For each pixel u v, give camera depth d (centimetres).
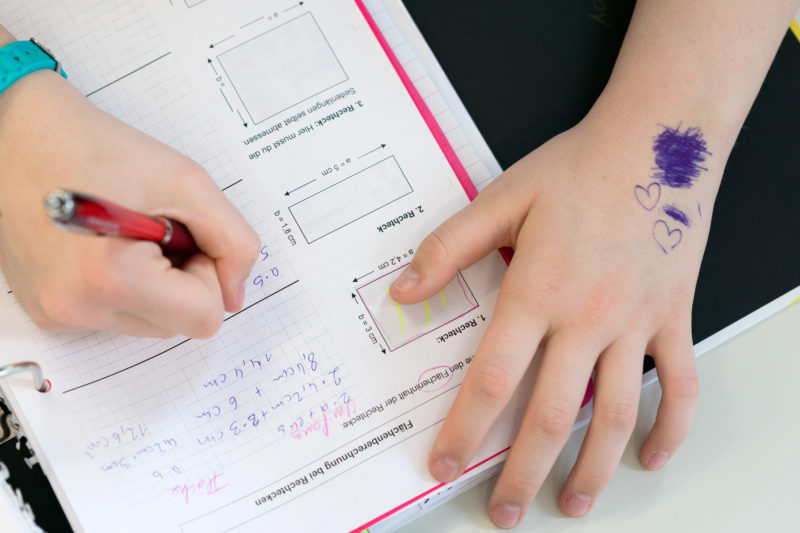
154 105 52
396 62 53
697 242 52
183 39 53
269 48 53
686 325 52
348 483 50
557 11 57
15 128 49
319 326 51
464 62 56
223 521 49
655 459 52
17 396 50
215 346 51
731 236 54
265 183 52
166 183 48
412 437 50
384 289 51
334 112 53
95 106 51
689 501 51
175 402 50
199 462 50
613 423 50
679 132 52
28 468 51
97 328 48
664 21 54
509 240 52
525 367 50
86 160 48
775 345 53
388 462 50
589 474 50
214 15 53
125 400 50
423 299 51
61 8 53
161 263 47
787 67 56
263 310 51
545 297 50
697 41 53
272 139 52
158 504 50
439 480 50
